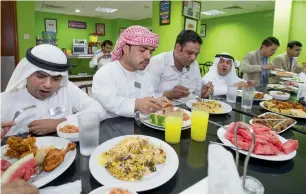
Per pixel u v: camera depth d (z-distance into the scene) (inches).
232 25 299.4
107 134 40.1
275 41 120.6
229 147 32.2
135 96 58.4
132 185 23.9
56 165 26.7
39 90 42.6
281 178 27.8
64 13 324.2
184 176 27.9
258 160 31.8
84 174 27.6
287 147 32.2
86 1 235.8
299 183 26.9
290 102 63.4
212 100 63.7
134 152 29.3
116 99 49.4
